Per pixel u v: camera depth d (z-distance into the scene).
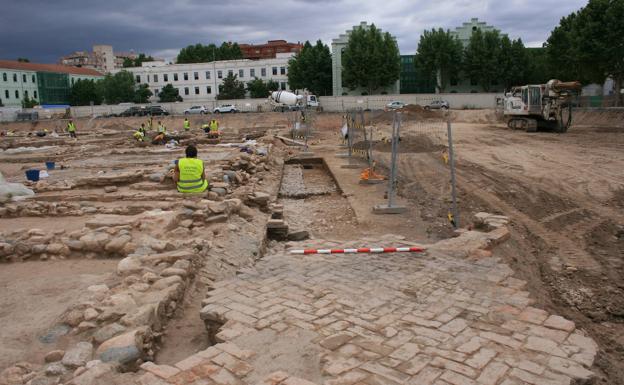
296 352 4.32
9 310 5.68
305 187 16.61
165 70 83.94
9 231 8.54
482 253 7.42
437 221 11.17
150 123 44.84
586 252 8.97
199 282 6.59
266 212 11.61
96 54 149.88
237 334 4.65
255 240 8.84
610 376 5.03
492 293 5.79
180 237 8.11
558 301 7.10
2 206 10.79
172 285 5.80
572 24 43.09
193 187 11.37
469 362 4.17
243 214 10.13
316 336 4.62
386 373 4.00
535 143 25.41
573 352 4.37
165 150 23.34
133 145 28.30
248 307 5.31
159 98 84.25
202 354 4.27
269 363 4.15
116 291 5.70
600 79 43.69
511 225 10.52
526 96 30.45
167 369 4.02
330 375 3.97
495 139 27.69
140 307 5.08
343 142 29.92
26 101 78.12
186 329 5.47
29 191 12.23
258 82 76.50
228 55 98.31
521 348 4.43
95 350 4.43
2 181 12.15
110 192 12.09
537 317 5.09
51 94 87.25
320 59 67.56
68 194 11.86
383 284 6.11
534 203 12.66
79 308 5.21
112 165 18.50
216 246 7.88
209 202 9.70
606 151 21.59
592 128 32.72
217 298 5.58
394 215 11.79
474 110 48.69
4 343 4.86
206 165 15.54
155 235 8.03
